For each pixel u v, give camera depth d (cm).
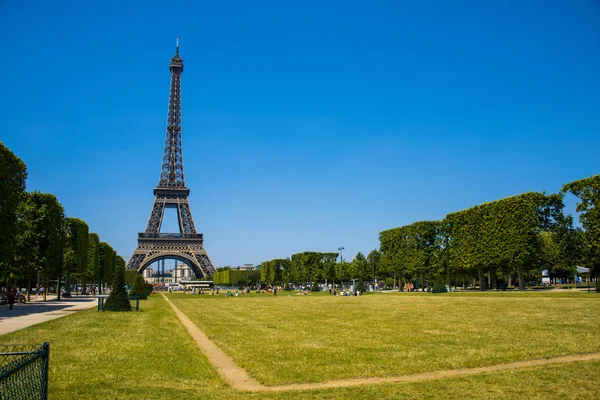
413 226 15050
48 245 10475
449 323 4634
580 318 4647
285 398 1941
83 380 2203
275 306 8606
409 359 2738
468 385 2091
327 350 3122
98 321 5144
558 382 2098
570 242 12762
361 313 6284
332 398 1936
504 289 13900
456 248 13000
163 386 2122
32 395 1448
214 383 2227
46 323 4934
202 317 6153
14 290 8125
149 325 4828
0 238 7419
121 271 7262
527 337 3453
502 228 11562
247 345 3419
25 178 8075
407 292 15162
